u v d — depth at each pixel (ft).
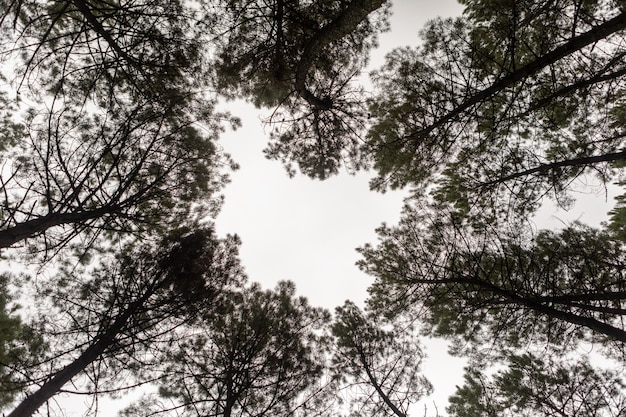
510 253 21.44
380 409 25.96
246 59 24.58
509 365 24.40
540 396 22.54
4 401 18.93
